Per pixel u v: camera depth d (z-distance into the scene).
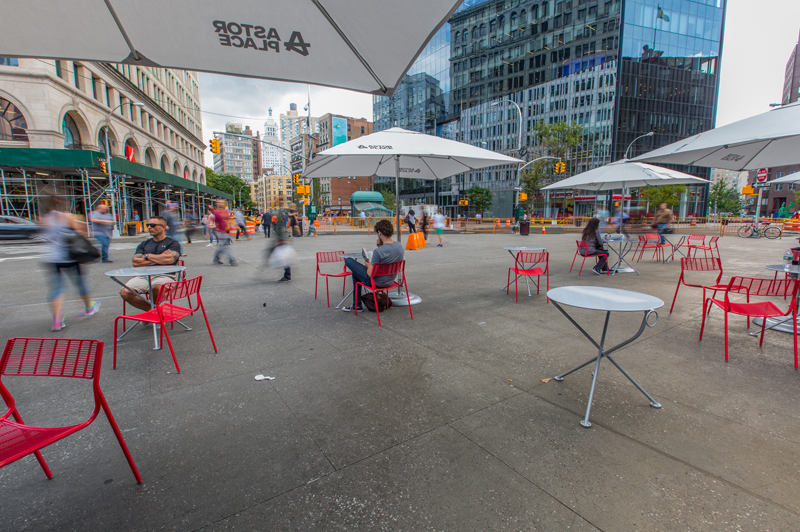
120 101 35.09
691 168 55.53
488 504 2.01
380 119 87.44
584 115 54.53
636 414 2.92
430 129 75.00
